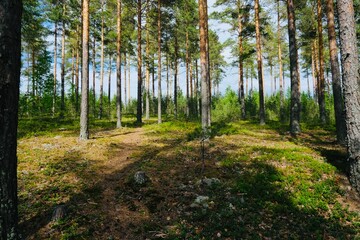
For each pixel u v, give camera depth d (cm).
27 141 1260
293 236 496
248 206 598
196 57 3597
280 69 3062
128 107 4631
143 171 775
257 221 541
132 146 1210
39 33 2758
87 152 1049
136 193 662
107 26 2753
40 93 2384
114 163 922
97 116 3344
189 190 678
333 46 1202
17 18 383
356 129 675
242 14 2527
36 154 977
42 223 510
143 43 3028
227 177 757
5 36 364
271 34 2834
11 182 383
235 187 679
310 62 3619
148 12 2289
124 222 536
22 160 888
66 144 1198
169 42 3109
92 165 880
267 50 3303
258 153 988
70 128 1852
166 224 533
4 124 371
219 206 593
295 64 1544
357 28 1981
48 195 626
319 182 707
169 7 2406
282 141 1291
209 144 1171
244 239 482
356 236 496
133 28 2638
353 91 684
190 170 823
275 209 584
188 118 2872
